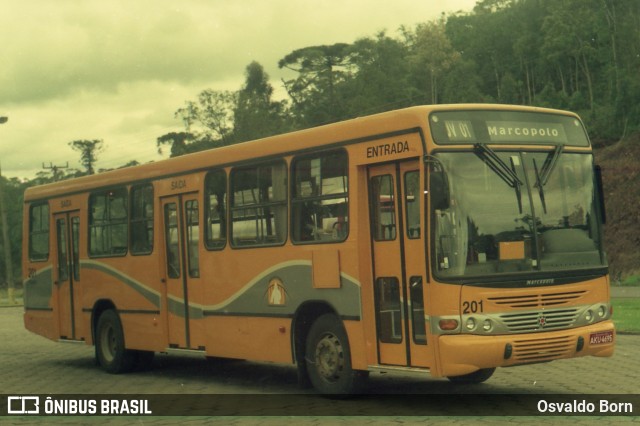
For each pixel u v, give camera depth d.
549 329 11.12
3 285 105.81
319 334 12.65
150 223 16.47
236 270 14.23
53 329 19.47
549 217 11.41
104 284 17.75
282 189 13.37
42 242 19.95
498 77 121.00
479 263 10.85
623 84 74.56
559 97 97.19
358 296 11.91
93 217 18.23
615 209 59.78
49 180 94.81
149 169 16.56
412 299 11.31
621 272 54.69
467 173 11.05
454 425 10.07
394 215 11.61
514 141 11.45
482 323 10.74
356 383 12.29
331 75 111.25
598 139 75.25
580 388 12.52
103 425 11.31
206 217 15.01
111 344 17.58
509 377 13.98
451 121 11.18
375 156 11.78
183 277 15.55
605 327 11.55
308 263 12.77
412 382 13.92
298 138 13.10
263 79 121.62
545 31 111.38
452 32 131.62
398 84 100.19
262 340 13.66
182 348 15.61
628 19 94.12
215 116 90.94
